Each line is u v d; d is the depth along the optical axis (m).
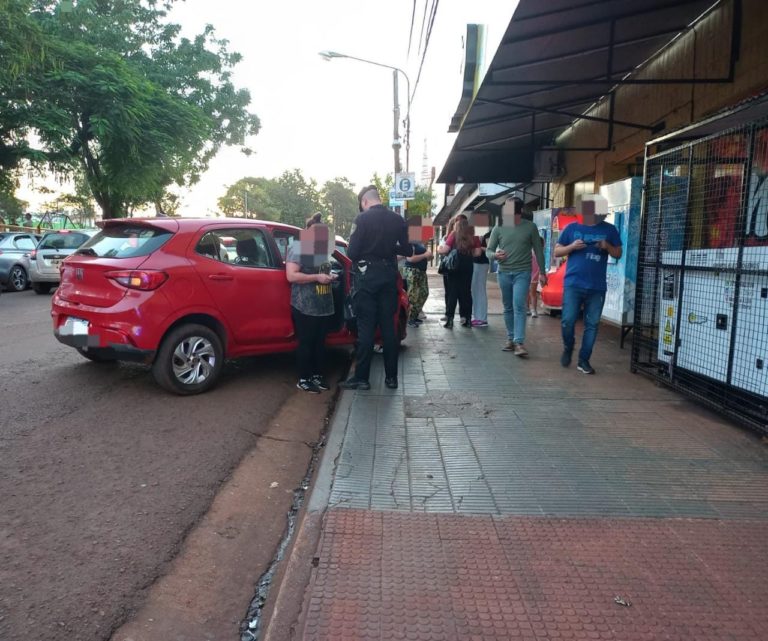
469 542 3.01
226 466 4.12
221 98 24.20
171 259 5.37
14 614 2.52
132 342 5.13
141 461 4.11
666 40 8.60
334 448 4.24
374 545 2.97
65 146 16.91
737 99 6.91
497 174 14.80
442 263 9.43
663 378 5.73
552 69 8.34
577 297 6.32
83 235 15.60
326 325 6.05
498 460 4.04
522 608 2.49
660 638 2.31
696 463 3.98
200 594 2.82
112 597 2.68
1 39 13.92
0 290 14.55
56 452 4.18
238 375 6.41
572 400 5.38
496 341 8.31
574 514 3.30
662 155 5.74
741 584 2.66
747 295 4.63
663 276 5.79
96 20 19.81
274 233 6.34
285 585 2.66
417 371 6.50
